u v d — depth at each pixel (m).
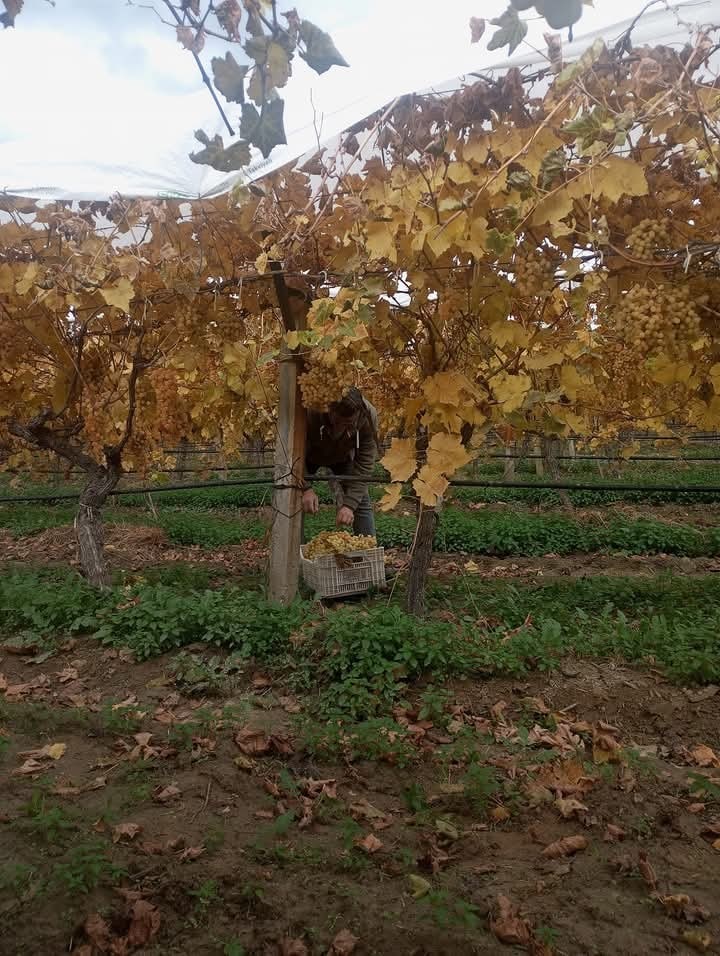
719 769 3.58
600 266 3.62
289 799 3.33
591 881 2.79
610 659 4.80
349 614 5.04
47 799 3.24
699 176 3.50
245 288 5.38
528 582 7.45
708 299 3.54
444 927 2.49
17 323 5.54
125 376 6.33
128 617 5.28
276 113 1.73
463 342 4.48
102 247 4.80
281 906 2.61
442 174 3.49
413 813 3.26
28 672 4.91
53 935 2.45
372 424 6.92
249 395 6.34
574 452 16.38
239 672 4.63
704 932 2.50
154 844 2.91
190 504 14.74
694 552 9.40
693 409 4.60
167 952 2.43
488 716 4.16
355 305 4.03
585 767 3.50
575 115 3.25
